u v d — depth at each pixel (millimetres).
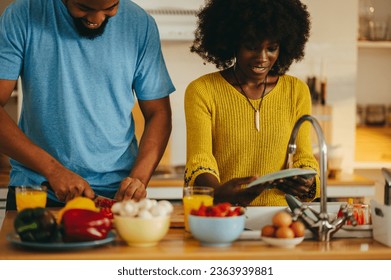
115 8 2076
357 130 4551
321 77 4434
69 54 2285
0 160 4363
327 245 1782
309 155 2283
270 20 2135
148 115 2486
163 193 3922
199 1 4047
